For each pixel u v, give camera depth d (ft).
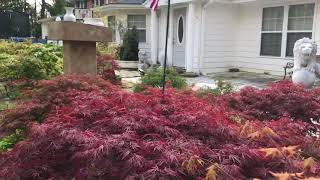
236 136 7.56
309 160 6.66
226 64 37.88
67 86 12.42
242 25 37.14
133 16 47.24
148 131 7.36
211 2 33.96
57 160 7.19
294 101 11.37
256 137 7.82
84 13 49.21
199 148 6.74
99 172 6.31
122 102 8.74
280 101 11.76
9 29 76.74
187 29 36.24
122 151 6.36
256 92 12.57
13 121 10.87
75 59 17.56
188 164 6.05
